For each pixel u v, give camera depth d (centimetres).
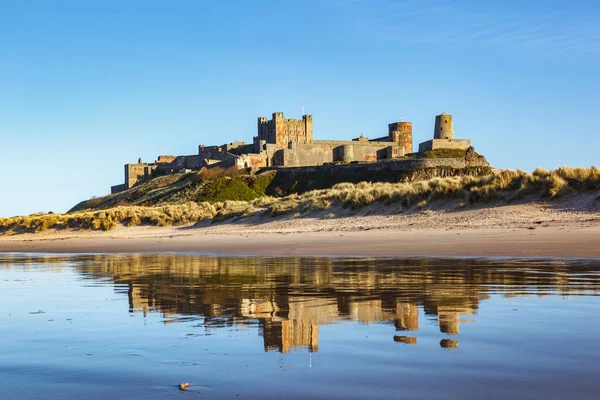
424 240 2244
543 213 2644
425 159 11131
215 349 615
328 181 11519
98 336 698
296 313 813
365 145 14900
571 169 2905
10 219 5809
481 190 3091
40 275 1506
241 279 1259
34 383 512
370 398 450
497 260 1534
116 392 482
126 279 1338
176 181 13738
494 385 470
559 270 1263
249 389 479
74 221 5300
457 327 690
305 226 3516
